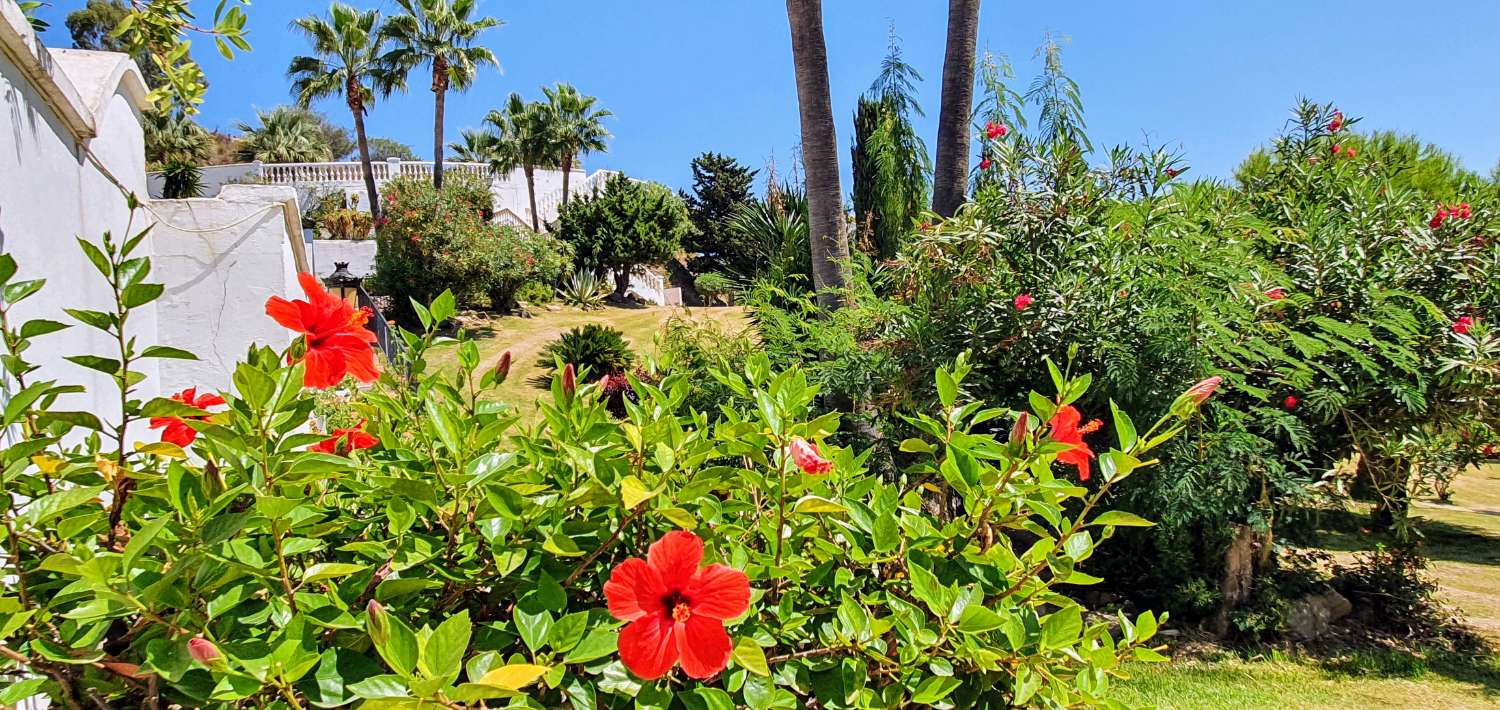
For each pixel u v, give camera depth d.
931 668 1.46
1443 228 5.30
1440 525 9.23
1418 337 5.04
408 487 1.36
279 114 38.19
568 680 1.36
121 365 1.63
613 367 15.32
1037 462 1.63
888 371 5.36
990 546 1.65
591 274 26.75
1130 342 4.76
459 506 1.44
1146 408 4.80
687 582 1.26
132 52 3.71
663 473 1.40
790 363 6.05
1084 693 1.46
